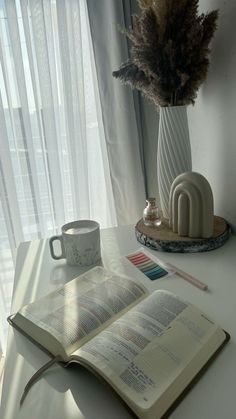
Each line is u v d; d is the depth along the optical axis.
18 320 0.54
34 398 0.41
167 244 0.78
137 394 0.38
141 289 0.60
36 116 1.30
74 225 0.78
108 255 0.79
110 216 1.49
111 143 1.35
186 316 0.49
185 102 0.84
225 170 0.87
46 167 1.36
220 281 0.66
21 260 0.80
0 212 1.35
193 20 0.74
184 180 0.76
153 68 0.78
